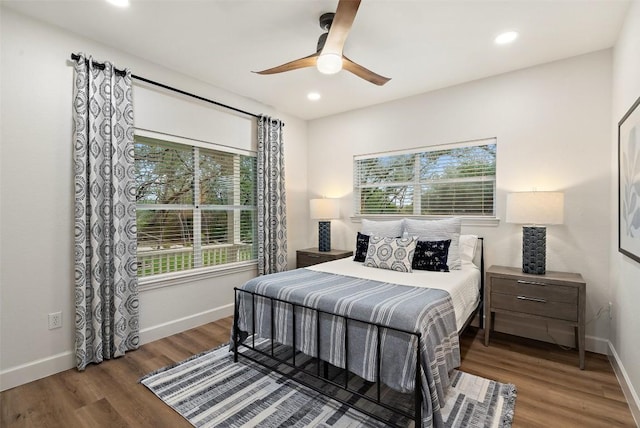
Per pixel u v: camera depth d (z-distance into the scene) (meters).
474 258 3.19
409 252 2.84
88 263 2.43
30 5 2.08
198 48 2.65
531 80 2.95
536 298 2.55
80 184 2.36
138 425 1.75
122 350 2.57
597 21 2.23
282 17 2.22
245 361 2.49
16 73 2.15
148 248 2.92
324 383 2.16
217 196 3.52
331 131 4.41
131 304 2.67
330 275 2.68
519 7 2.08
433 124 3.54
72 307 2.39
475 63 2.88
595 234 2.67
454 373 2.31
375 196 4.07
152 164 2.95
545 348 2.74
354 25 2.29
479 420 1.77
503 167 3.11
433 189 3.62
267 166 3.88
